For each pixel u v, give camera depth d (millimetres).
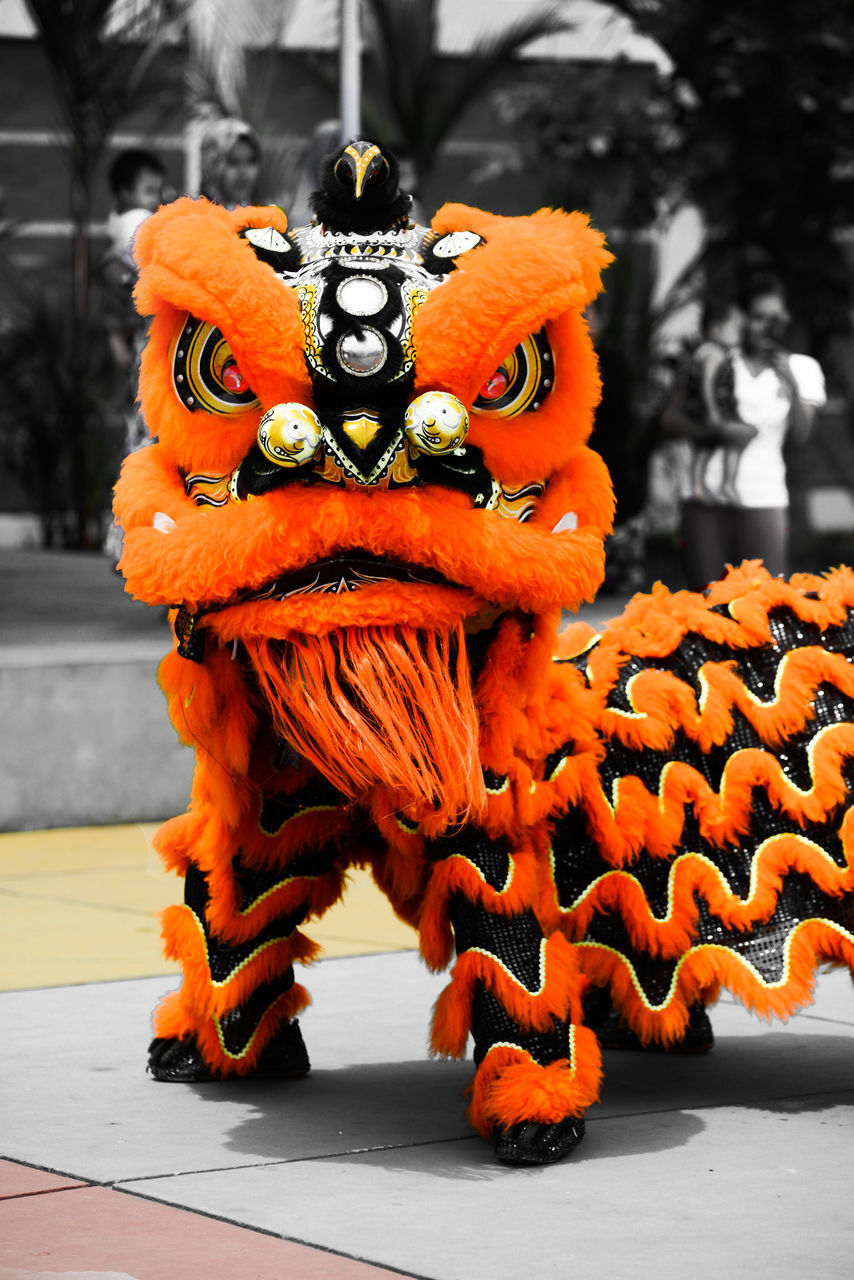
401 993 8242
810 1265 4953
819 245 23234
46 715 12125
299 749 5695
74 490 24203
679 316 27531
